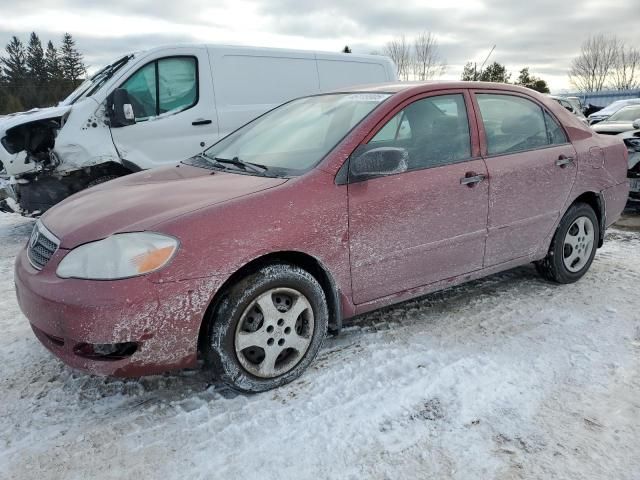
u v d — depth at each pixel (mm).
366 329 3289
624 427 2338
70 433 2350
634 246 5094
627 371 2783
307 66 6848
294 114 3580
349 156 2787
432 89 3213
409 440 2273
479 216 3256
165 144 5875
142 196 2693
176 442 2283
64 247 2367
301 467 2125
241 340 2490
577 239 3971
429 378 2727
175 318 2297
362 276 2852
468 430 2330
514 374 2760
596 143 3996
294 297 2633
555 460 2145
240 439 2297
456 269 3275
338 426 2369
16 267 2662
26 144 5578
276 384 2645
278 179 2732
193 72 6051
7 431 2367
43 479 2070
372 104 3098
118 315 2186
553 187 3645
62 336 2270
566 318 3418
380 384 2682
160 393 2654
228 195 2559
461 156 3213
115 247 2252
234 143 3590
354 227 2748
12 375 2840
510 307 3598
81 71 69875
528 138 3592
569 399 2545
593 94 31141
